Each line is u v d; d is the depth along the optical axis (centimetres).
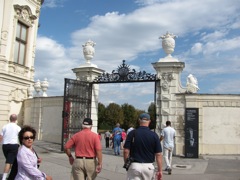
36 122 2155
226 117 1545
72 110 1653
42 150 1586
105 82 1736
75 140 611
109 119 7400
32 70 2361
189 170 1110
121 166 1195
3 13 2078
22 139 429
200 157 1456
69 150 613
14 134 852
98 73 1848
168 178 955
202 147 1532
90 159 596
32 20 2347
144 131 546
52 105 2070
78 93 1695
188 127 1466
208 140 1536
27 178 411
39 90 2709
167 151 1078
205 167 1176
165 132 1096
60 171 1020
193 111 1472
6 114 2081
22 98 2256
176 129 1526
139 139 538
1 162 1141
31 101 2214
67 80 1633
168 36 1595
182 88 1560
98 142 605
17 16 2173
